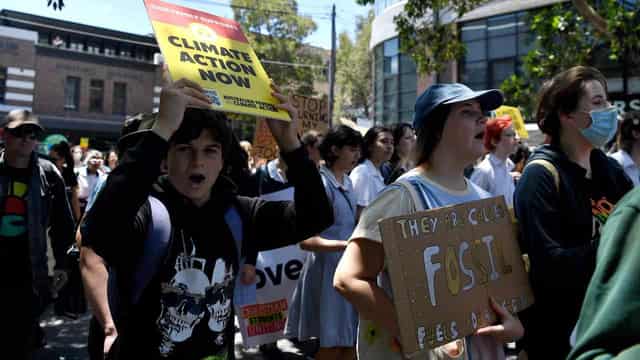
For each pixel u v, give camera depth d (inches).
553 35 388.2
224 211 80.3
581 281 73.0
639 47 332.2
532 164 83.7
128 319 72.2
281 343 205.0
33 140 137.7
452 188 78.3
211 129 76.4
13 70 1106.1
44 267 140.1
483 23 812.6
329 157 160.1
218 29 79.1
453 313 66.9
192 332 73.4
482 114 77.4
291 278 163.8
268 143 263.0
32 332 138.7
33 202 139.4
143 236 72.4
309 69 1079.0
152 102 1272.1
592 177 87.9
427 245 66.4
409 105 940.6
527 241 78.9
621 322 36.7
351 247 71.9
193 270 74.2
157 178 75.2
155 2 73.5
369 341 73.6
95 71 1198.9
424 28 417.4
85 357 180.2
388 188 74.4
